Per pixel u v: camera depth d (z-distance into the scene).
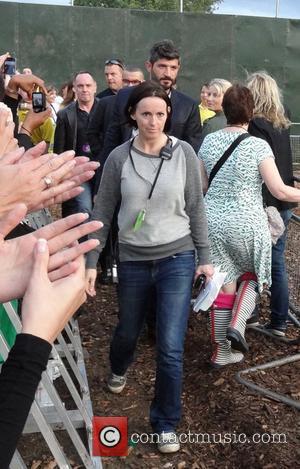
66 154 1.51
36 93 2.93
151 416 2.98
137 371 3.75
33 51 12.43
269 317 4.54
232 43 13.05
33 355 1.00
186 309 2.91
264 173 3.25
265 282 3.41
